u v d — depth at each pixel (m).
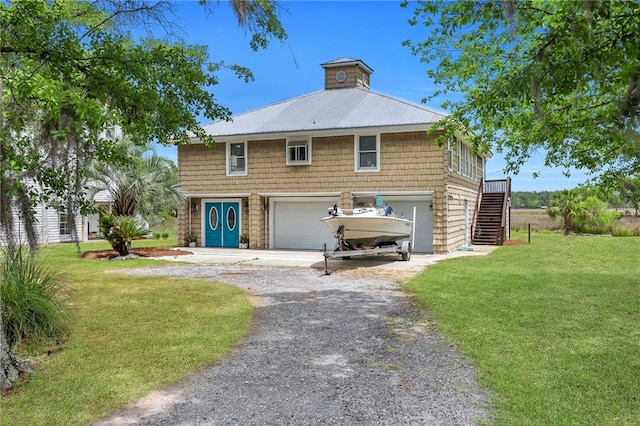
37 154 5.68
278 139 18.30
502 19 5.87
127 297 8.46
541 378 4.46
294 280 10.71
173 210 24.19
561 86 4.80
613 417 3.65
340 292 9.12
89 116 5.01
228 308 7.58
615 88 5.19
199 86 6.93
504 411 3.79
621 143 5.36
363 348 5.54
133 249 18.00
